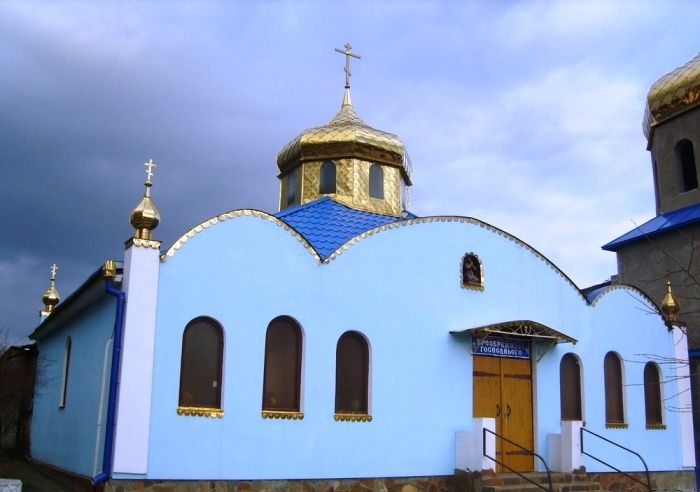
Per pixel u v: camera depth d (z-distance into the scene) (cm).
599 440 1836
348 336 1526
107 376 1327
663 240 2364
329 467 1427
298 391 1427
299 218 1808
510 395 1738
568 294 1891
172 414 1271
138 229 1299
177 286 1312
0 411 2245
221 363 1344
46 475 1759
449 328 1664
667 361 1906
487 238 1781
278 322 1433
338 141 2150
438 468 1574
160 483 1242
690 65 2402
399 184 2220
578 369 1873
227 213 1385
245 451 1333
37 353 2297
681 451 1995
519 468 1706
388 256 1602
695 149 2339
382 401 1527
